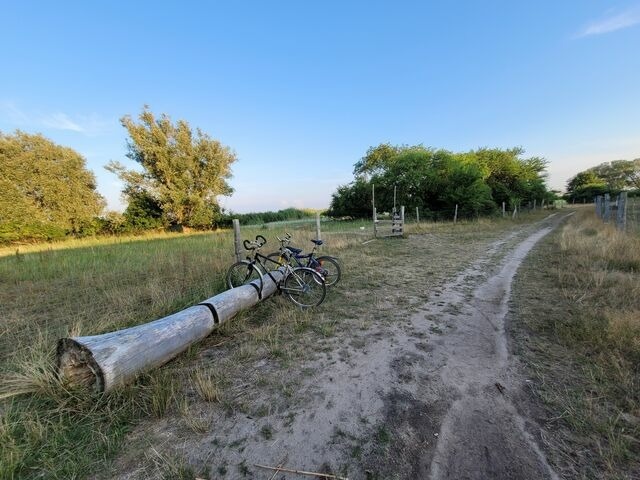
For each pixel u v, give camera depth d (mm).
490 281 5711
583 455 1789
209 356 3170
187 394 2492
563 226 15195
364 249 10008
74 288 6027
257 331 3652
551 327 3506
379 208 25266
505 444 1894
